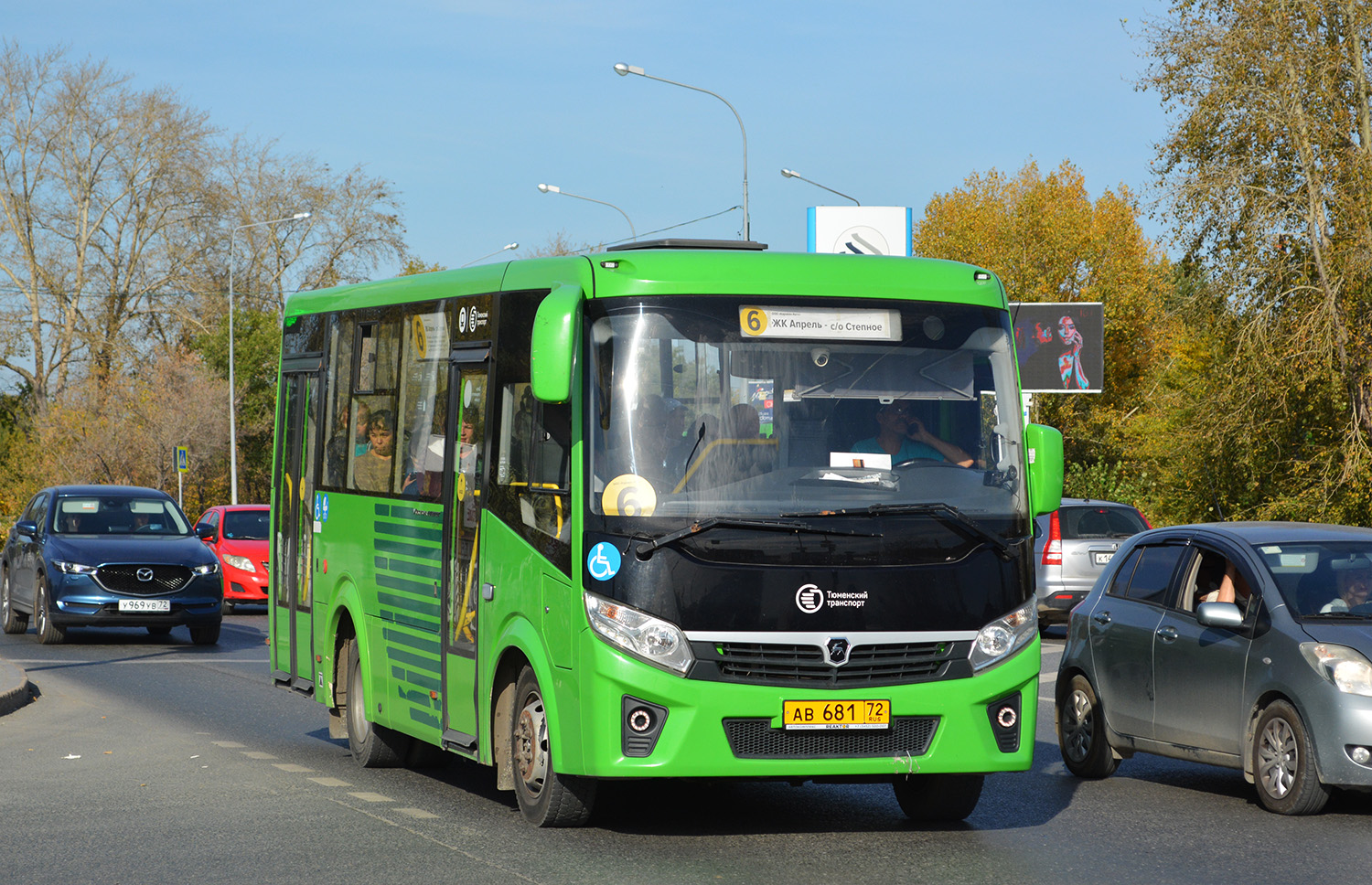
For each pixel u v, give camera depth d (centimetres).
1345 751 932
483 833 880
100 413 6041
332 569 1209
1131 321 5844
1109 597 1168
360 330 1188
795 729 811
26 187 6153
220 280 6669
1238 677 1012
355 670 1173
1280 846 860
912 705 824
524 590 875
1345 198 2995
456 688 972
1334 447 3066
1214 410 3177
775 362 847
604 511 818
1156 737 1087
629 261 851
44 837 868
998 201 6297
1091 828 918
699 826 914
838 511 827
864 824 932
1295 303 3064
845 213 3928
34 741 1295
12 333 6138
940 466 855
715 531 814
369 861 798
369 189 7325
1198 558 1102
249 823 914
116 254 6366
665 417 831
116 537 2277
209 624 2238
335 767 1159
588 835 879
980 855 828
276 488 1369
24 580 2359
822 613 816
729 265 859
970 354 878
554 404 857
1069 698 1178
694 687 802
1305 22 3112
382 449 1120
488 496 934
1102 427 5788
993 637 842
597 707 808
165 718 1448
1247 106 3102
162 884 746
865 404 852
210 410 6122
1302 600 1003
